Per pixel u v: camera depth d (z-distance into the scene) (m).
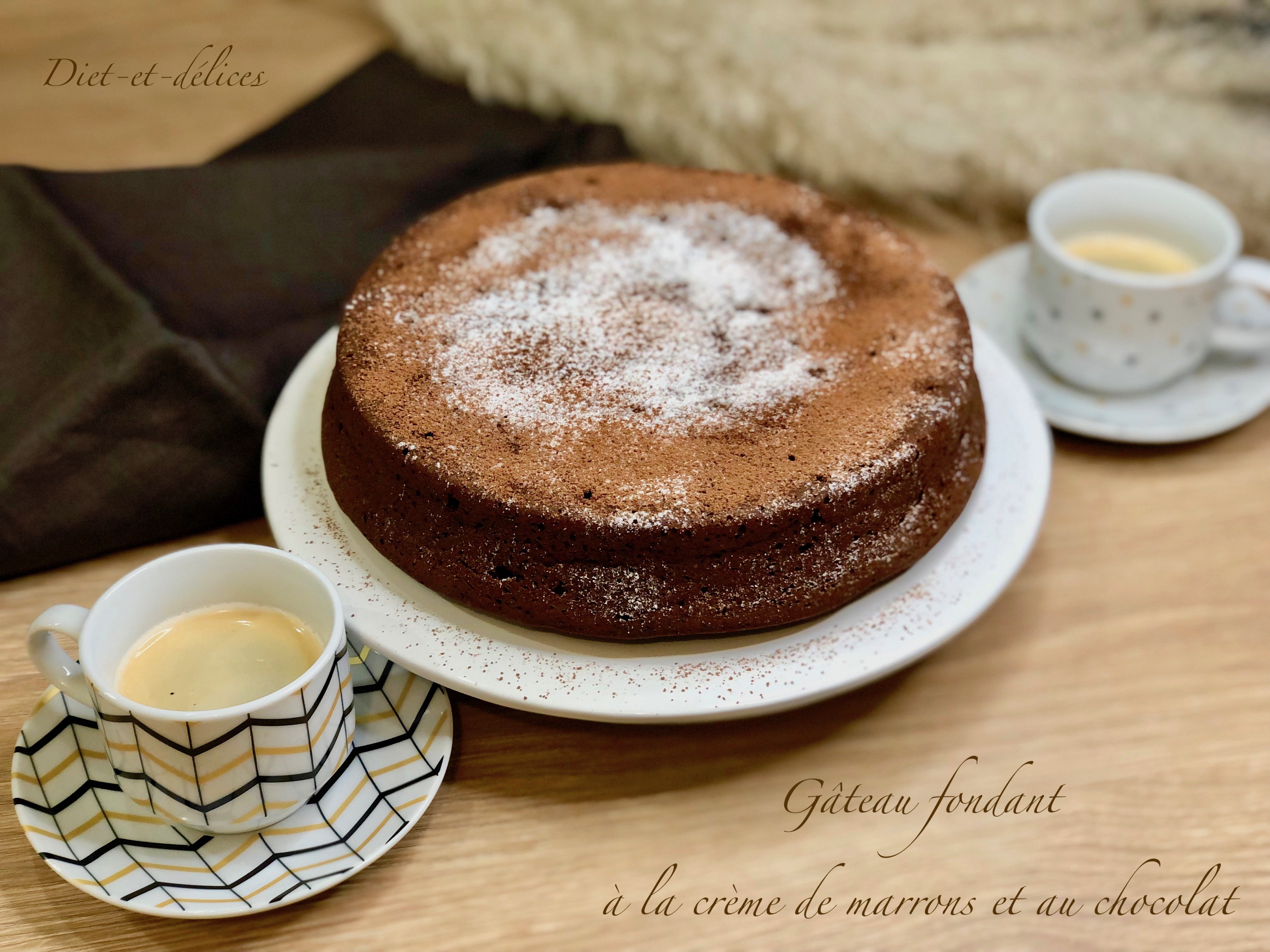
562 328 0.54
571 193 0.61
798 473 0.49
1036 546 0.60
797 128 0.71
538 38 0.74
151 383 0.57
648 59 0.73
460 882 0.48
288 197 0.66
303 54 0.79
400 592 0.51
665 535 0.48
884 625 0.50
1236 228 0.63
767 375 0.53
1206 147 0.70
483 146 0.71
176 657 0.47
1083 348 0.63
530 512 0.48
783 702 0.48
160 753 0.44
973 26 0.77
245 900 0.45
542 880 0.49
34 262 0.59
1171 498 0.62
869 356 0.54
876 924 0.48
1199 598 0.58
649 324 0.55
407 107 0.75
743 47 0.72
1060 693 0.55
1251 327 0.66
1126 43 0.77
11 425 0.56
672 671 0.49
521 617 0.49
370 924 0.47
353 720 0.48
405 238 0.58
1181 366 0.63
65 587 0.56
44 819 0.46
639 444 0.50
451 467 0.49
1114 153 0.70
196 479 0.57
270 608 0.48
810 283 0.57
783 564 0.49
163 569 0.47
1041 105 0.72
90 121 0.73
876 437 0.50
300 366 0.59
